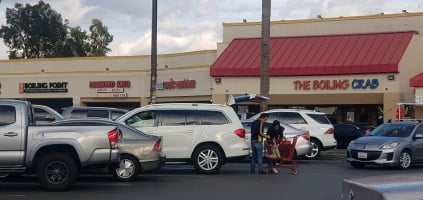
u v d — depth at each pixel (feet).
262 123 57.57
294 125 75.46
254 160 57.82
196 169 55.98
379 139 63.52
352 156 63.82
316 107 128.16
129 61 157.28
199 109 56.70
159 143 50.96
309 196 41.73
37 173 42.98
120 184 48.01
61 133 42.52
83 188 45.27
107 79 153.48
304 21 136.36
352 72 119.65
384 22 129.70
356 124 103.96
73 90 156.56
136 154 49.83
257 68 126.82
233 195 42.09
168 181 50.31
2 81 162.30
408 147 63.52
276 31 138.72
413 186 17.04
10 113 42.57
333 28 133.90
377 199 16.87
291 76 125.70
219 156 56.03
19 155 42.14
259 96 84.17
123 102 153.69
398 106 106.83
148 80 149.48
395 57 117.80
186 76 140.56
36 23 244.42
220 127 56.34
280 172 58.65
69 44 253.24
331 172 59.06
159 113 56.39
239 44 139.13
